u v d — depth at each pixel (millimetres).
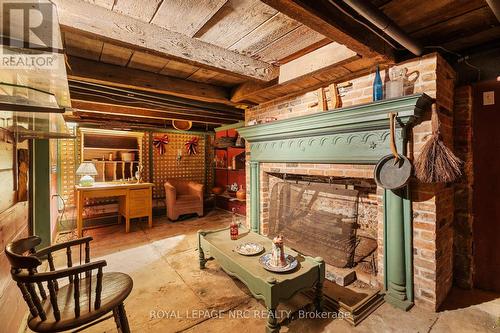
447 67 1986
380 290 2088
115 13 1504
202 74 2545
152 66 2322
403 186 1843
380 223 2107
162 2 1410
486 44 1982
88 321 1241
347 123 2125
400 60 2012
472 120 2125
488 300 1986
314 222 2705
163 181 5691
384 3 1449
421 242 1887
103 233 4078
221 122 4887
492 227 2078
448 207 2076
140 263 2881
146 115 4090
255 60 2221
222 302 2088
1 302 1473
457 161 1691
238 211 5273
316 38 1861
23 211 2125
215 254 2350
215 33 1766
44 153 3154
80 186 3965
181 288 2312
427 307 1868
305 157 2588
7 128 1678
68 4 1362
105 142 4980
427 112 1827
